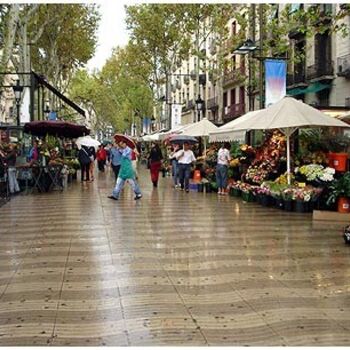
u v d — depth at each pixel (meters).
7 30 21.80
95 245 8.74
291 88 30.47
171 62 41.19
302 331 4.78
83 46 36.03
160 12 37.06
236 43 25.94
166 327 4.87
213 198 16.83
